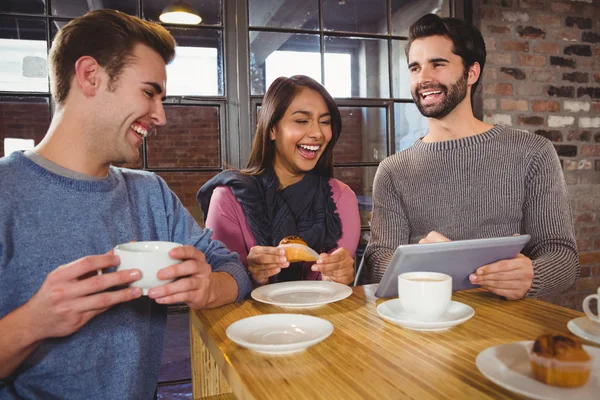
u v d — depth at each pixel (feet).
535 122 8.81
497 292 3.11
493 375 1.76
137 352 3.02
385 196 5.11
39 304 2.12
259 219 4.98
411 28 4.87
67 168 2.91
